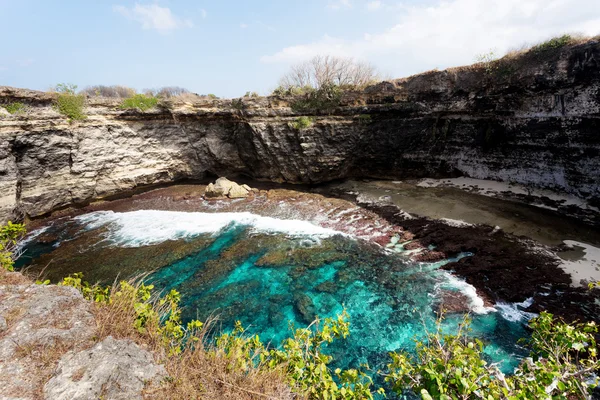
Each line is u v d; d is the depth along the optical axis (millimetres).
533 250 14664
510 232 16375
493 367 4316
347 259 15422
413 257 15297
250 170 29391
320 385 4801
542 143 19641
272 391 4559
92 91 37000
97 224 20219
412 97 24562
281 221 19969
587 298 11383
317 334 5984
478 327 10797
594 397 7426
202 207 22672
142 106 25438
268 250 16375
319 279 13906
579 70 17031
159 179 27766
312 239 17500
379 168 27250
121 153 25078
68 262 15586
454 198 21297
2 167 18484
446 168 25156
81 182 23250
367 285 13391
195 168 29391
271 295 12852
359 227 18734
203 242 17406
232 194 24266
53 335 4684
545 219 17391
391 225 18641
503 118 21375
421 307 11914
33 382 4004
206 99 28016
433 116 24438
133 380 4227
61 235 18688
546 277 12758
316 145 26203
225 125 28281
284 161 27234
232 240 17625
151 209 22672
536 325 5691
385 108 25172
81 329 4941
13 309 5230
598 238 15242
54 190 21969
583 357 8727
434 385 3988
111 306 5582
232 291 13094
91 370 4137
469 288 12773
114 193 25328
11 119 19156
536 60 18953
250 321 11414
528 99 19781
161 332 5559
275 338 10617
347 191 25141
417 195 22547
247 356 5301
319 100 26062
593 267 13055
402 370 4609
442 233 16859
